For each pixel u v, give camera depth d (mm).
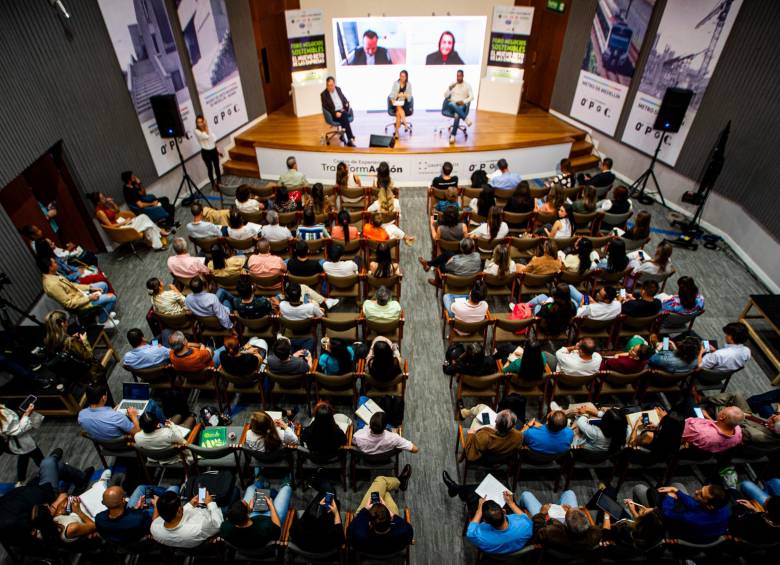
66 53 6453
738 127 7359
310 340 5109
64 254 6184
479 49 10516
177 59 8477
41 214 6672
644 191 9195
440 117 10906
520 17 10031
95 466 4551
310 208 6449
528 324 5066
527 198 6727
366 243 6426
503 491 3779
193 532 3277
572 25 10164
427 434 4832
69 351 4672
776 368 5590
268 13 10586
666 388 4730
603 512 3617
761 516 3359
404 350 5770
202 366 4496
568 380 4453
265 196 7762
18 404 4824
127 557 3887
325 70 10812
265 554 3387
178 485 4309
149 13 7750
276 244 6305
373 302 4949
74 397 4879
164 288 5715
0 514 3438
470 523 3420
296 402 5047
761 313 5859
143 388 4430
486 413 4164
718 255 7527
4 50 5562
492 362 4465
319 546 3219
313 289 5805
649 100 8797
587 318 5051
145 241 7590
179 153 8188
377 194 7301
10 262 5617
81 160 6875
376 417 3707
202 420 4621
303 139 9812
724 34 7352
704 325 6215
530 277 5660
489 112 11219
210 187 9477
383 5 11164
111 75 7234
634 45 8891
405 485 4320
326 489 3672
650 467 4461
